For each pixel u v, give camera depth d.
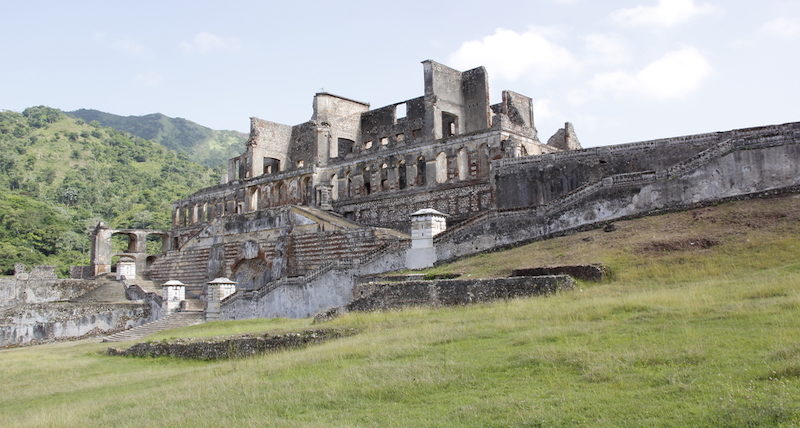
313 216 60.62
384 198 64.94
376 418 14.44
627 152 44.97
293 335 27.80
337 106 77.69
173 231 91.12
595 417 12.55
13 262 105.56
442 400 15.25
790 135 35.72
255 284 65.06
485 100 67.88
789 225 31.00
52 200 154.62
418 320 26.75
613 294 25.75
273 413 15.98
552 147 66.50
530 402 13.92
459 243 42.03
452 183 59.09
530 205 44.56
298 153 85.94
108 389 25.20
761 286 22.50
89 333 56.53
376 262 44.28
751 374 13.65
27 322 55.78
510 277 31.19
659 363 15.48
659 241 32.47
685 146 42.72
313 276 45.91
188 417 16.56
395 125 75.56
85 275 87.19
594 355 16.77
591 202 39.94
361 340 23.84
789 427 10.82
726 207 35.53
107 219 150.62
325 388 17.55
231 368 24.27
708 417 11.76
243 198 81.44
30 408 23.22
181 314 53.03
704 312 20.09
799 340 15.42
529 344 19.20
